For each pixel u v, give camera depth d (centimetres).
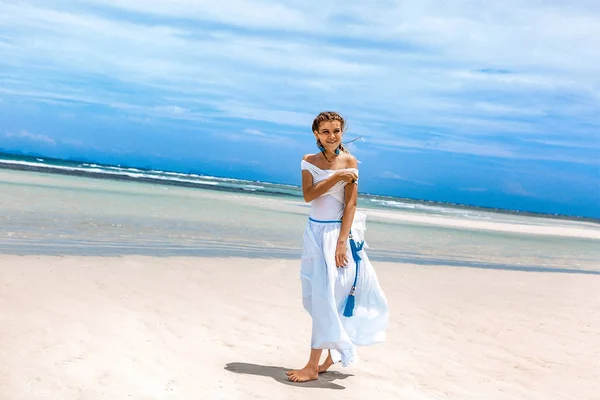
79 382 362
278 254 995
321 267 415
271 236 1245
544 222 4312
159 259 823
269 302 647
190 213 1566
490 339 588
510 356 535
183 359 433
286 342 510
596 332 648
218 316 566
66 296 566
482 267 1106
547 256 1485
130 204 1625
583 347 581
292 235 1302
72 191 1870
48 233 930
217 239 1102
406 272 950
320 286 412
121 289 622
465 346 556
